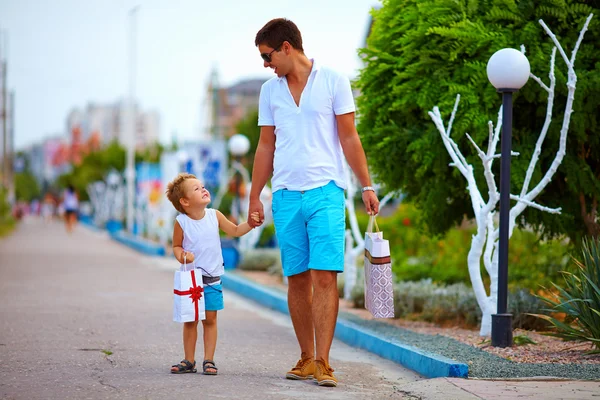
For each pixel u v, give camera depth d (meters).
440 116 11.60
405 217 22.89
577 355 9.79
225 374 8.91
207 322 8.93
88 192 99.56
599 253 10.21
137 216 48.88
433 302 13.73
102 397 7.56
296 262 8.56
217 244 8.91
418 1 12.61
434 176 13.08
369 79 13.16
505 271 10.50
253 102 106.38
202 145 35.31
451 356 9.51
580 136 11.82
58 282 20.69
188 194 8.77
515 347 10.41
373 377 9.27
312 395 7.84
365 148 13.43
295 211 8.47
